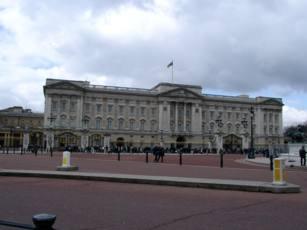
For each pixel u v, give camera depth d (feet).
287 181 73.61
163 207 40.98
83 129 401.08
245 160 180.96
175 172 89.04
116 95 423.23
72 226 31.30
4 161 130.11
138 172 87.35
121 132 420.36
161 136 426.92
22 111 536.42
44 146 371.35
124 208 40.01
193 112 446.60
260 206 42.52
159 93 434.30
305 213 38.32
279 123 490.49
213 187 58.18
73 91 401.70
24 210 38.24
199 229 30.71
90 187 58.49
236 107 471.21
